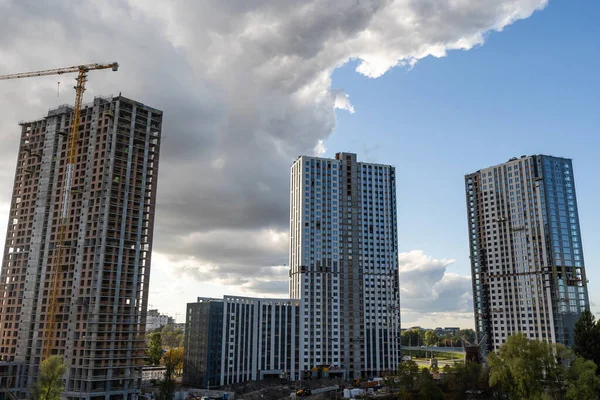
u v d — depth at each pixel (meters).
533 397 145.50
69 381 194.50
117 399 197.62
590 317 187.00
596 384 140.38
